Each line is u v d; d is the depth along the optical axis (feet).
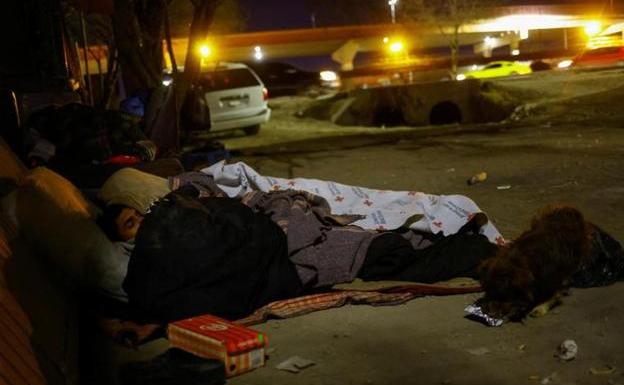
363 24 208.33
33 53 30.86
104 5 34.35
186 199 15.81
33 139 23.66
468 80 85.56
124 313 15.60
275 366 13.09
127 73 43.19
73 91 30.86
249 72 66.13
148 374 12.32
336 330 14.56
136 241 14.98
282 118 90.43
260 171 39.17
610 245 15.84
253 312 15.30
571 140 39.75
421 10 157.58
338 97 93.66
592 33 211.82
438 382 12.00
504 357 12.73
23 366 10.32
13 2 30.12
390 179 32.42
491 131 50.52
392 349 13.46
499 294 14.07
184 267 14.75
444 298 15.88
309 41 203.51
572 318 14.14
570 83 80.94
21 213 15.57
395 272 16.69
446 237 17.78
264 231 15.74
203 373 12.23
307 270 16.07
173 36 105.40
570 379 11.68
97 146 23.44
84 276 15.37
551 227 14.69
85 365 13.67
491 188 27.78
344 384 12.21
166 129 32.01
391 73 165.58
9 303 11.59
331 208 19.13
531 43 247.29
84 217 15.81
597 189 25.35
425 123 86.58
